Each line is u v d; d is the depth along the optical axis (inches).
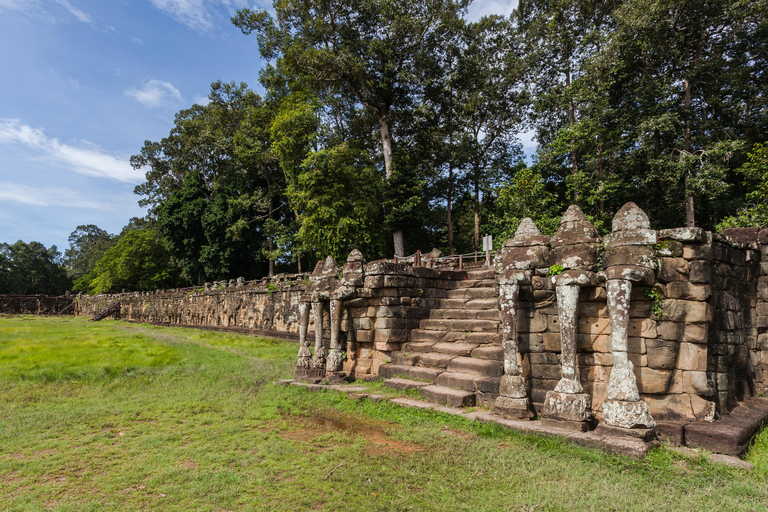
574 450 197.8
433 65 1090.1
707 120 849.5
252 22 1178.6
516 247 258.1
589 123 806.5
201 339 863.1
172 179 1792.6
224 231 1403.8
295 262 1544.0
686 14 798.5
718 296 237.8
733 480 168.7
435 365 327.3
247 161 1306.6
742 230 306.7
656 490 161.3
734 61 826.2
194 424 269.6
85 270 3019.2
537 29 1002.7
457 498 160.2
